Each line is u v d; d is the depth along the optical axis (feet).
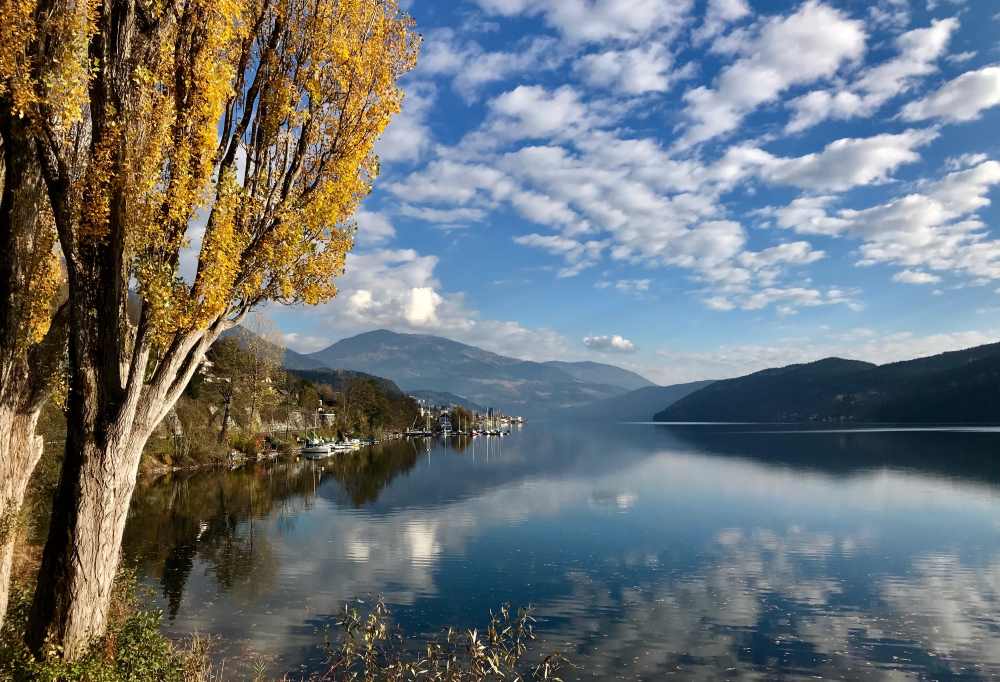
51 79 31.35
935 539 128.77
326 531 131.13
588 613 78.48
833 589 90.89
